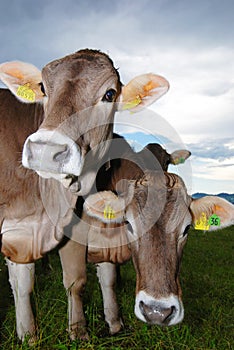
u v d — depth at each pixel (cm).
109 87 146
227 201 159
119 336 175
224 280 296
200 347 166
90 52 151
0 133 161
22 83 158
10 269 172
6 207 160
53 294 207
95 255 184
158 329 171
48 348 151
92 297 216
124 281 261
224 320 202
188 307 219
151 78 164
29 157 123
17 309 166
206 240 515
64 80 140
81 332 171
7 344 153
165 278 140
